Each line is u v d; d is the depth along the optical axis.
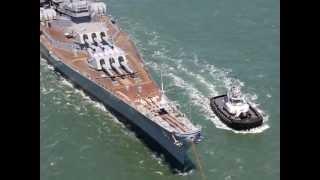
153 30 156.12
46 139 116.06
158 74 136.75
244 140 115.38
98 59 134.75
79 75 133.38
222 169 107.19
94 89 130.25
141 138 118.19
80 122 122.81
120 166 109.06
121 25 158.88
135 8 168.38
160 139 113.62
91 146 114.75
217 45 147.38
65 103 129.75
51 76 141.75
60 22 157.62
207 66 139.00
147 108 118.31
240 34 151.38
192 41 149.88
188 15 162.50
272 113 122.12
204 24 157.38
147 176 106.50
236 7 164.75
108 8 168.88
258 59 140.38
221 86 131.62
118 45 146.50
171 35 153.25
